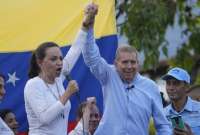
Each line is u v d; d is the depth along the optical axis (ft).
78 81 43.50
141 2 57.41
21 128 43.24
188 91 44.34
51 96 35.65
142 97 36.40
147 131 36.50
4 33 43.14
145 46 56.54
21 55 43.21
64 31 43.50
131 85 36.50
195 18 65.36
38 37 43.34
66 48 43.39
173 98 41.55
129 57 36.22
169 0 60.95
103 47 43.75
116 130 35.94
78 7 43.62
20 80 43.24
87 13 36.32
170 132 36.76
